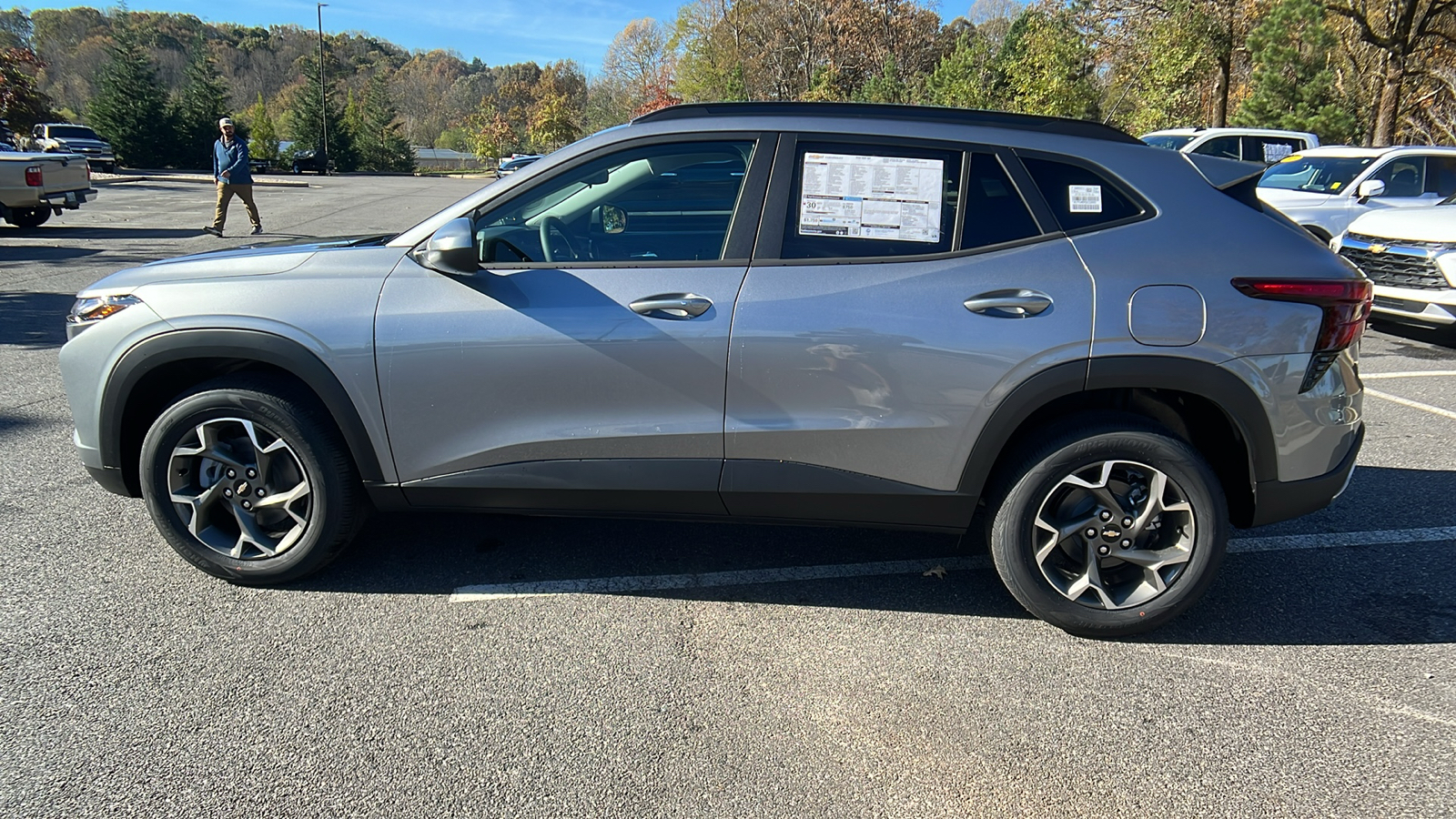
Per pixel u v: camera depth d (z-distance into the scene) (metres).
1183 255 2.88
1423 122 30.09
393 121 67.50
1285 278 2.84
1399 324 9.19
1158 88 26.83
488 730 2.59
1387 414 5.88
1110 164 2.99
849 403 2.96
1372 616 3.28
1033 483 2.97
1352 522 4.11
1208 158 3.09
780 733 2.59
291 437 3.16
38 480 4.39
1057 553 3.10
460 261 2.92
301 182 36.41
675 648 3.04
